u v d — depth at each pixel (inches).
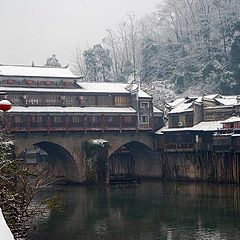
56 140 4266.7
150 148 4822.8
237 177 3875.5
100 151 4298.7
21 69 4475.9
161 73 6491.1
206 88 5743.1
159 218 2373.3
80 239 1898.4
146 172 5009.8
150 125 4790.8
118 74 7440.9
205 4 6879.9
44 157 5477.4
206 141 4242.1
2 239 375.9
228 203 2805.1
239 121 3944.4
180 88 6102.4
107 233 2017.7
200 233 1977.1
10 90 4163.4
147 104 4788.4
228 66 5728.3
